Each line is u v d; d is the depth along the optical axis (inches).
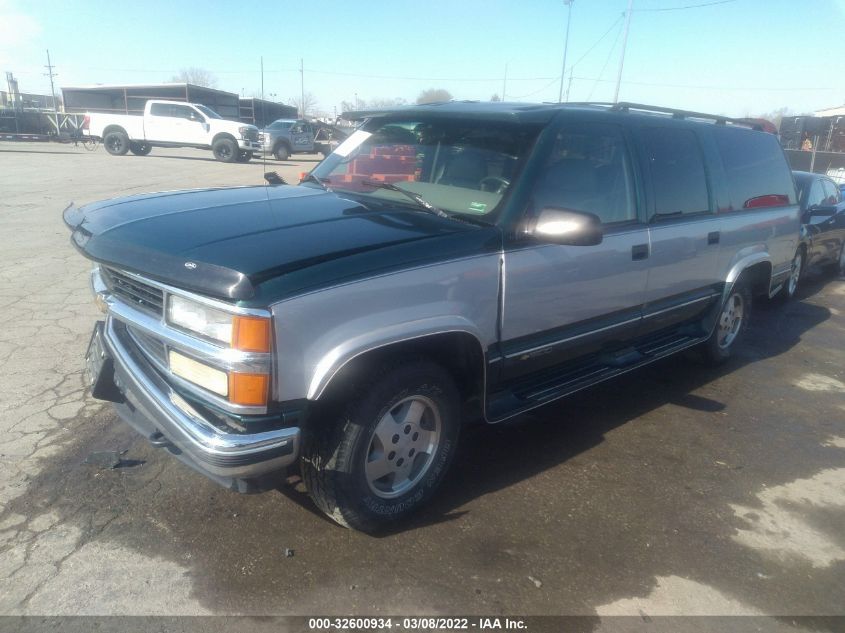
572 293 145.1
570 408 186.9
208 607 101.3
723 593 113.1
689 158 185.2
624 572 116.6
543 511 133.4
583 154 148.6
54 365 182.9
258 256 100.4
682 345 193.3
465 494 137.7
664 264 172.7
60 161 831.7
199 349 98.8
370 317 106.3
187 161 947.3
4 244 327.6
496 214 129.8
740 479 152.8
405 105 170.4
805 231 331.9
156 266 102.3
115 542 114.4
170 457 141.3
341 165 164.7
